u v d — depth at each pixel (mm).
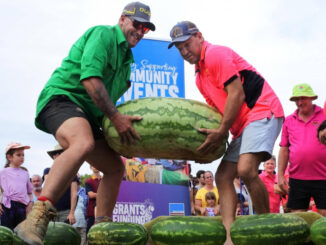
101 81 3920
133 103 4113
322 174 6277
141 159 7141
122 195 6891
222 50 4148
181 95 7516
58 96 4000
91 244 3865
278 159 6922
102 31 4105
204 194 8773
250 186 4184
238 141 4352
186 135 3967
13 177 7746
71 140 3734
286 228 3541
